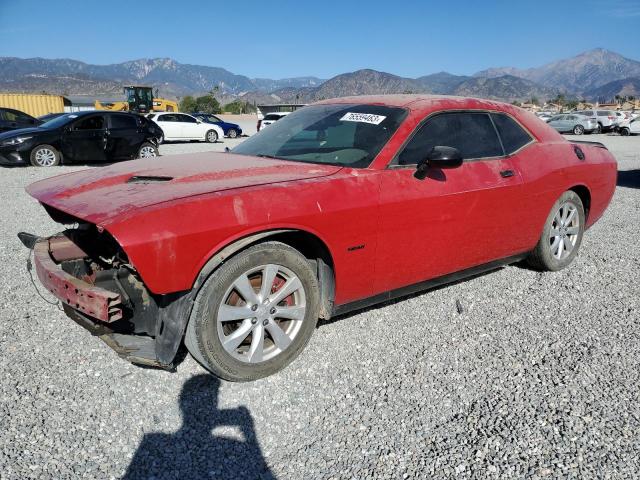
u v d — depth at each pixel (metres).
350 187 2.99
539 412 2.57
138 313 2.74
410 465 2.20
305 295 2.92
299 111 4.22
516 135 4.14
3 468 2.12
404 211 3.19
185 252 2.40
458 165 3.18
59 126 13.16
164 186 2.77
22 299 3.92
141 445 2.31
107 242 3.23
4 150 12.48
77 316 2.83
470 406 2.63
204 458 2.24
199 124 24.27
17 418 2.45
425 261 3.45
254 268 2.69
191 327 2.58
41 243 3.17
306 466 2.20
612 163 5.01
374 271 3.19
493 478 2.12
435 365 3.03
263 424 2.47
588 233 6.23
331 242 2.90
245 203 2.61
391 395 2.72
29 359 3.02
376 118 3.50
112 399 2.64
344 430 2.43
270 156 3.58
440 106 3.64
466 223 3.59
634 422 2.49
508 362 3.08
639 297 4.13
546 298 4.09
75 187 2.99
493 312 3.81
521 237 4.14
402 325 3.57
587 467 2.19
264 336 2.86
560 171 4.29
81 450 2.25
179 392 2.72
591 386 2.82
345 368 2.99
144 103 37.00
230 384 2.80
